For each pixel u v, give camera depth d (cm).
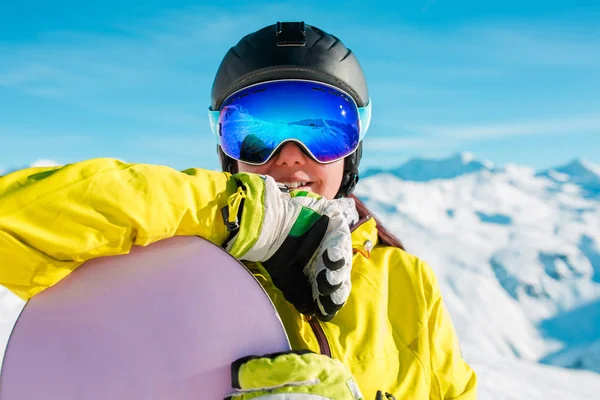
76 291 118
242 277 123
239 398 113
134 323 117
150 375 115
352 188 192
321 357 115
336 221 132
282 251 133
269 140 172
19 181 106
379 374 149
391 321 164
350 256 131
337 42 185
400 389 152
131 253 121
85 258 109
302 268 138
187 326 118
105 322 117
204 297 121
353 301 157
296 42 174
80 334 116
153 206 110
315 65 173
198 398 115
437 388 163
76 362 115
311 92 173
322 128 173
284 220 130
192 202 118
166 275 120
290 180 174
